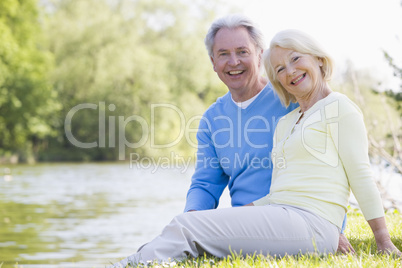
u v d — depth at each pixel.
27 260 14.55
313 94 5.05
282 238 4.65
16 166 54.12
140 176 45.41
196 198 5.75
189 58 58.81
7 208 25.84
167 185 38.44
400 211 9.98
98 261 14.41
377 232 4.73
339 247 5.00
